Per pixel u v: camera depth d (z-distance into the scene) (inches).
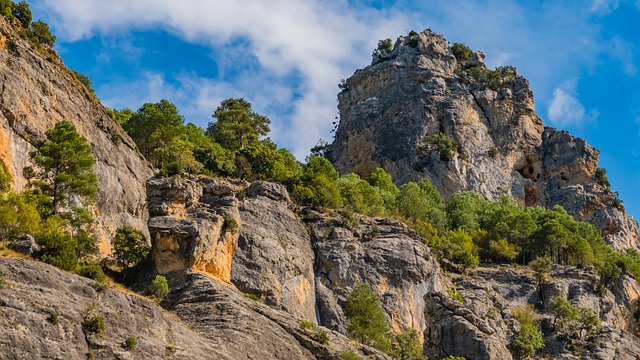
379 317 3993.6
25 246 2760.8
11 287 2367.1
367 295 4042.8
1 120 3339.1
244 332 3058.6
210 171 4840.1
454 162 7416.3
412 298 4333.2
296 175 5093.5
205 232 3614.7
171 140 5027.1
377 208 5497.1
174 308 3213.6
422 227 5472.4
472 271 5280.5
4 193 3080.7
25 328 2276.1
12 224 2869.1
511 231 6072.8
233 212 3914.9
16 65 3634.4
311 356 3169.3
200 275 3405.5
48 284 2455.7
